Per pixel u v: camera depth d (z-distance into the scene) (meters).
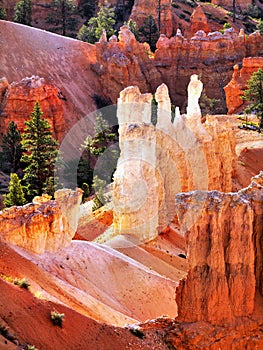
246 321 37.00
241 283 36.84
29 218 46.06
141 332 36.22
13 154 97.69
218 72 136.12
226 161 74.56
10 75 127.44
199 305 36.72
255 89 109.94
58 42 138.12
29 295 34.53
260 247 37.97
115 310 44.06
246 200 37.03
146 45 144.25
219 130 75.88
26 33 136.12
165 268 54.59
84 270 47.22
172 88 136.38
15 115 110.62
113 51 133.75
